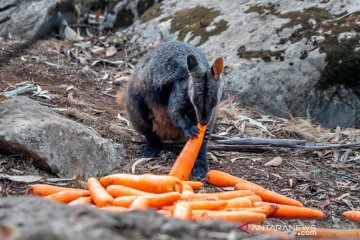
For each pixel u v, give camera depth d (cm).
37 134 915
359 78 1305
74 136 959
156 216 452
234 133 1260
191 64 974
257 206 833
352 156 1159
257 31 1460
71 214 432
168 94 1054
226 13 1577
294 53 1368
